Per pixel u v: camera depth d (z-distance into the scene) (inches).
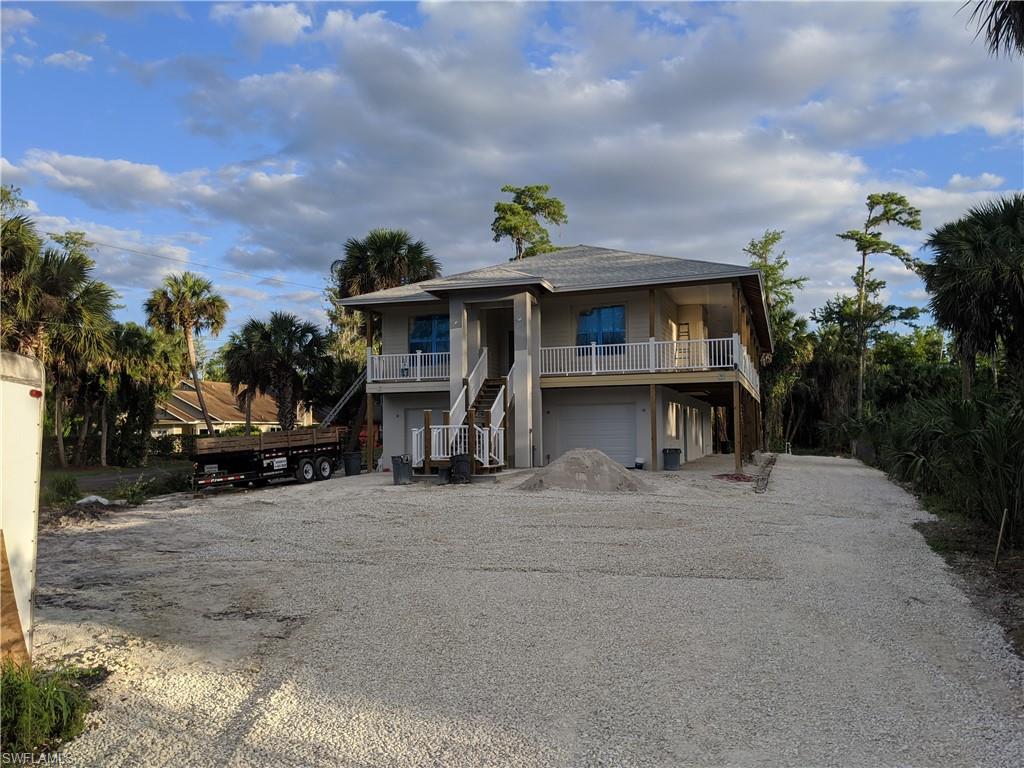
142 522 541.3
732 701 190.5
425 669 216.7
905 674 208.4
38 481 212.1
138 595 312.8
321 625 263.7
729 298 996.6
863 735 170.2
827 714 182.1
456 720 181.3
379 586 318.3
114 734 176.6
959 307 737.6
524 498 585.3
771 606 276.7
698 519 481.4
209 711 189.5
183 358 1803.6
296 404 1368.1
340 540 434.6
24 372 205.5
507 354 1021.8
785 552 374.9
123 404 1631.4
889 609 272.4
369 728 177.5
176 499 709.9
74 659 228.7
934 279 770.2
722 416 1542.8
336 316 1804.9
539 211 2025.1
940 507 534.6
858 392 2000.5
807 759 159.0
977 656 222.8
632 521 472.7
